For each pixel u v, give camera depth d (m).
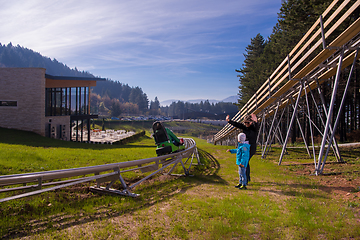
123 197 5.48
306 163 11.35
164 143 8.41
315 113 30.52
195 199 5.43
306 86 13.33
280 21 23.14
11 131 25.56
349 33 7.93
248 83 38.53
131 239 3.38
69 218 4.15
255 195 5.74
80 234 3.50
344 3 8.20
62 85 35.97
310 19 20.41
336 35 17.86
